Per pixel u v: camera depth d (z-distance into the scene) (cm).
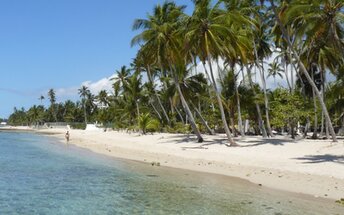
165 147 4056
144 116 6309
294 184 1894
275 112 4591
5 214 1453
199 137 4206
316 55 4262
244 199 1647
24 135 9894
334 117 5709
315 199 1597
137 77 6975
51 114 17738
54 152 4256
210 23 3509
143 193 1827
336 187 1777
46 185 2073
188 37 3528
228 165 2606
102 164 3005
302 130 6206
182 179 2195
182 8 4219
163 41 4034
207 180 2139
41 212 1481
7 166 2928
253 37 4747
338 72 3831
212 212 1444
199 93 4969
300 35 3109
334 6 2852
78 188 1980
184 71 4591
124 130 8675
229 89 4597
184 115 7650
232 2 4119
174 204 1585
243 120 5759
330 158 2595
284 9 3784
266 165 2472
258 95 4812
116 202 1641
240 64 4669
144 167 2766
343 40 3319
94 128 11456
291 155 2852
